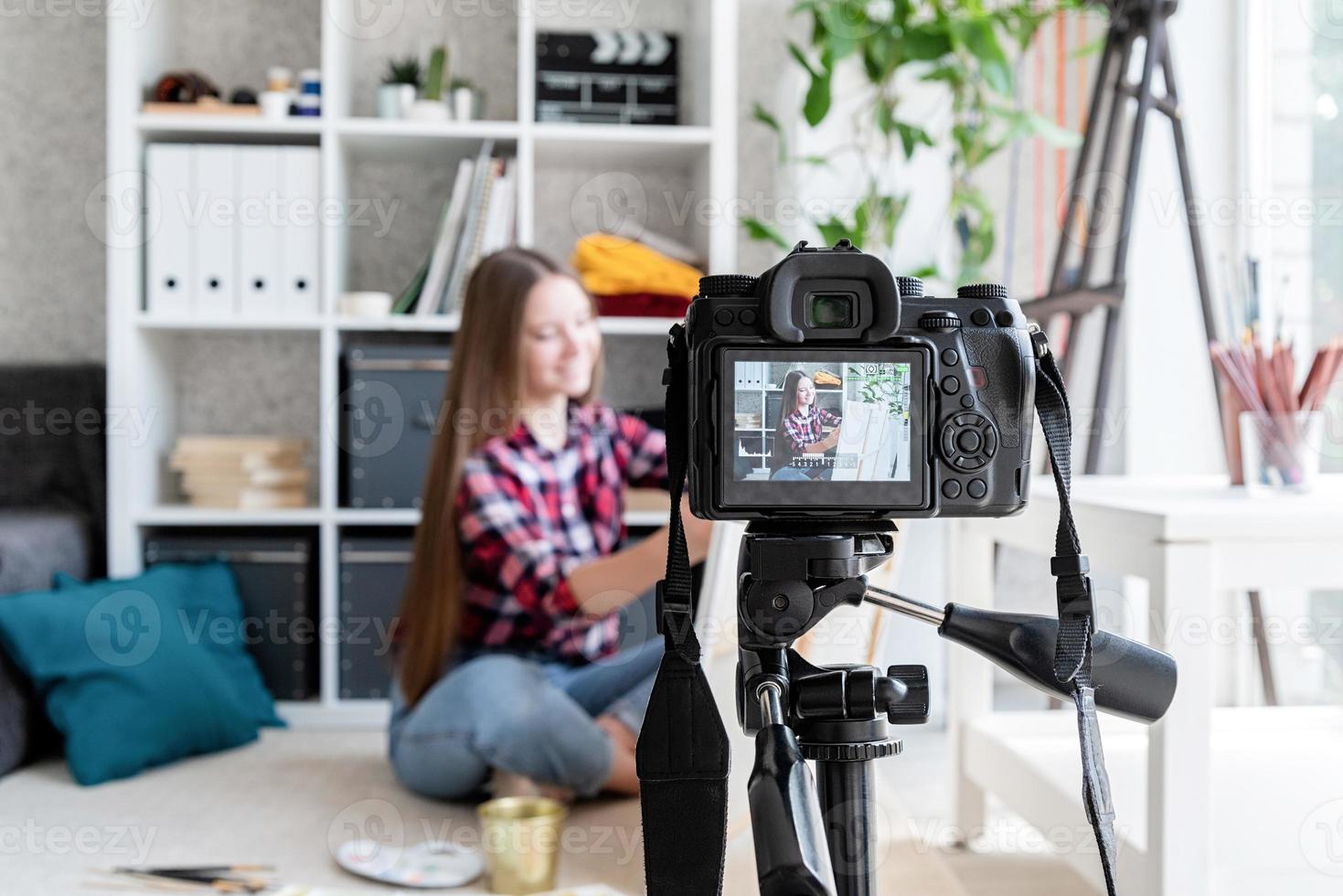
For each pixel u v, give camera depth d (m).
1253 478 1.33
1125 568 1.17
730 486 0.59
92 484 2.32
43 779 1.88
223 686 2.03
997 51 1.97
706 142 2.23
